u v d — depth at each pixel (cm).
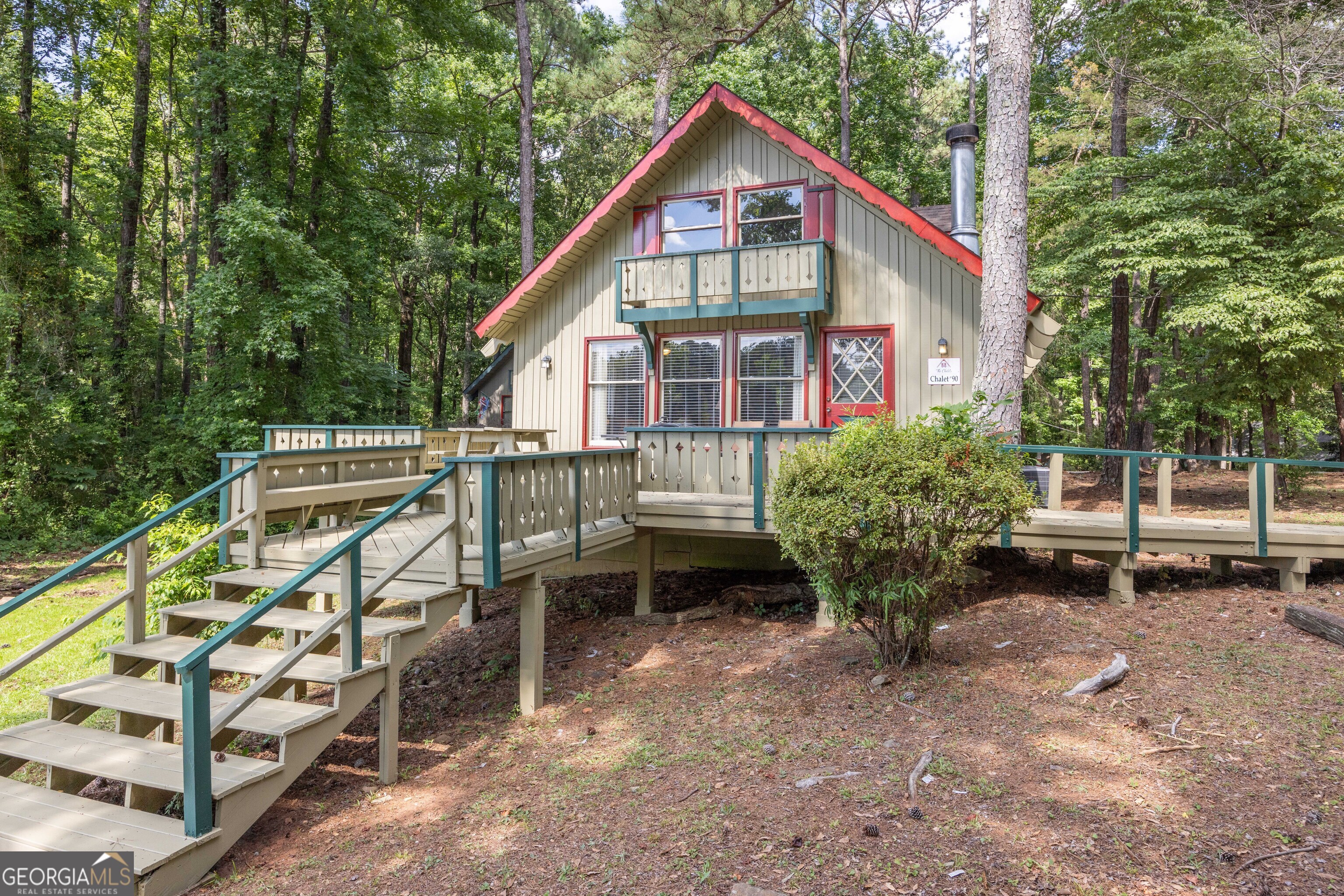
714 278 1095
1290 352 1219
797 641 675
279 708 474
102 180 2283
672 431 824
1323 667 520
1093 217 1445
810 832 363
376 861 393
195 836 386
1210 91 1401
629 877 346
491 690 649
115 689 513
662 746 498
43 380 1686
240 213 1526
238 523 616
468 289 2806
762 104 2602
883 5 2483
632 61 1945
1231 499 1452
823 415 1072
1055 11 2180
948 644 606
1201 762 404
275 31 1928
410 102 2278
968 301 1002
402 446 827
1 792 437
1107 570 840
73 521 1634
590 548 680
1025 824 353
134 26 2097
